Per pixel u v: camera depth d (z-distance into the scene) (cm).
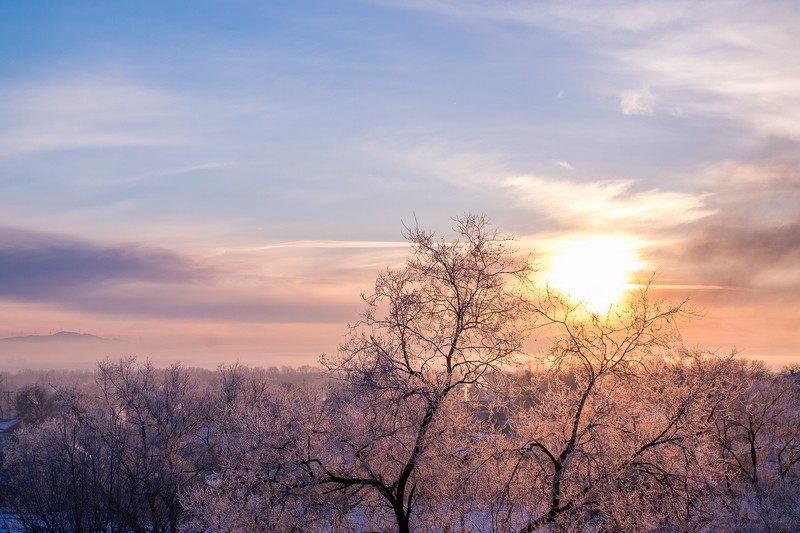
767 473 2911
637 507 1585
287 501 1702
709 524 1695
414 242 1747
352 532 1772
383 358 1667
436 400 1644
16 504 3020
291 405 1873
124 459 3212
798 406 3575
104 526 2983
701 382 1702
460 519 1734
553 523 1617
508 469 1711
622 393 1736
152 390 3675
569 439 1736
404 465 1711
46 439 3206
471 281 1698
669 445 1686
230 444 2097
